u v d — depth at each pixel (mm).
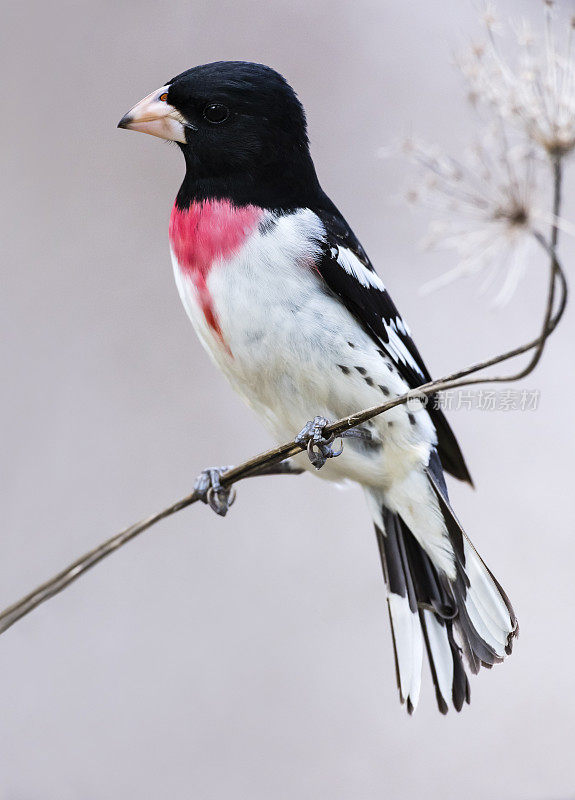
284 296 6902
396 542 7551
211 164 7109
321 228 7023
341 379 7004
